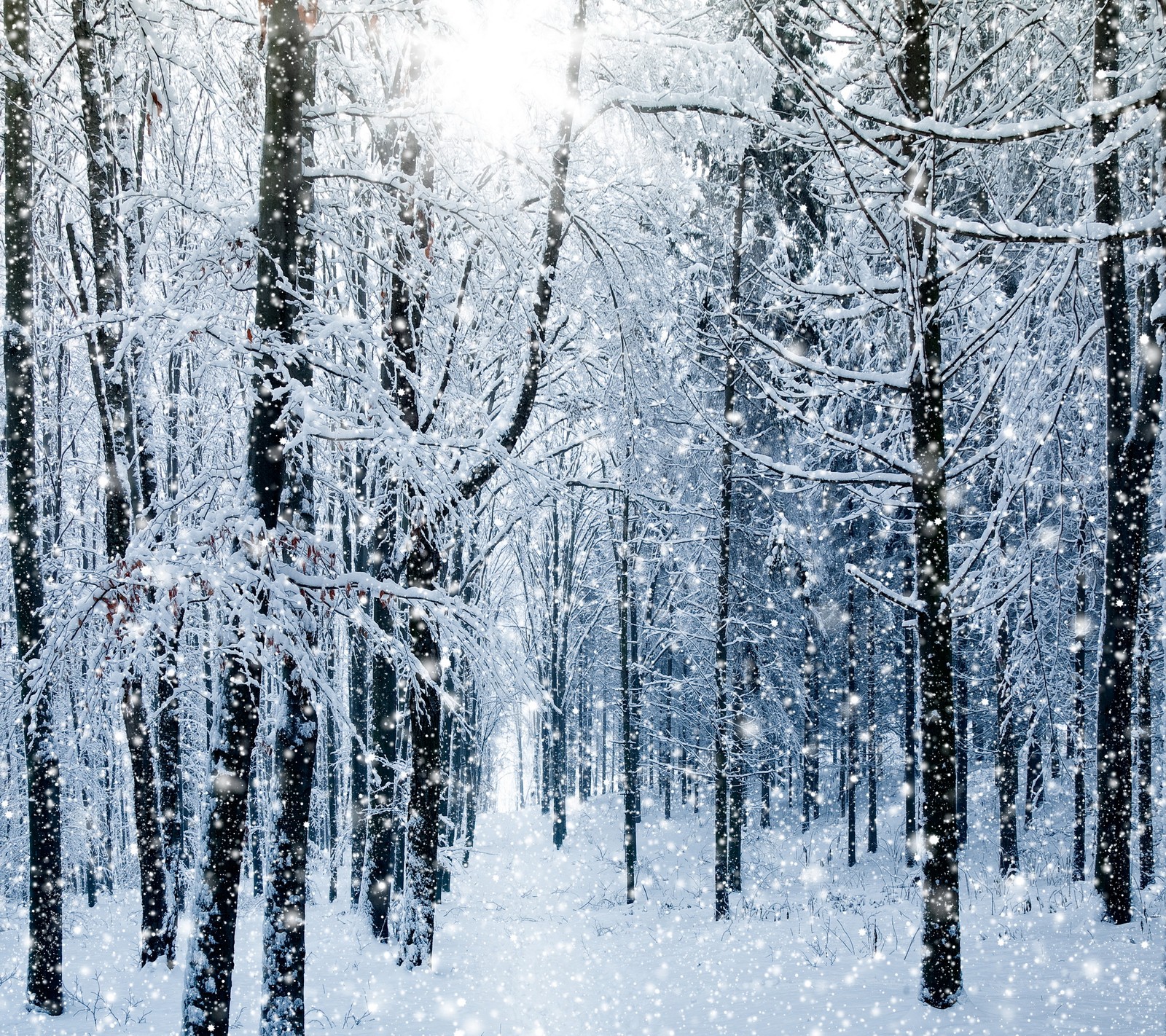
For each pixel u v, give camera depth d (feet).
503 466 24.53
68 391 40.73
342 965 34.01
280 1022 21.57
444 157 27.55
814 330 42.04
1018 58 25.89
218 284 21.21
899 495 27.27
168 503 20.40
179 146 30.89
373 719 41.19
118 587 17.34
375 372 22.20
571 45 28.71
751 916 45.42
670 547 64.95
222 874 18.85
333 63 28.02
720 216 44.65
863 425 35.68
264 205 20.27
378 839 40.40
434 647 33.53
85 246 30.07
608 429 41.29
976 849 64.85
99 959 34.81
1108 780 27.94
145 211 25.02
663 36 31.35
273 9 20.30
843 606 69.10
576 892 66.08
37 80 27.55
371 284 30.66
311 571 20.53
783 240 40.22
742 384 51.47
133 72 28.17
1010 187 28.32
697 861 74.84
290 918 22.09
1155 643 42.22
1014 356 29.19
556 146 29.09
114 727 31.68
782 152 43.06
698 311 39.29
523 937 42.96
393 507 26.45
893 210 24.66
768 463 25.50
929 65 22.86
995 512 24.62
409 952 33.71
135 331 19.62
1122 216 31.17
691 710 70.18
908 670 63.82
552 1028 24.20
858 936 33.55
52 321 34.30
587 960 35.70
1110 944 24.97
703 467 58.80
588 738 125.08
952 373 24.17
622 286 32.86
